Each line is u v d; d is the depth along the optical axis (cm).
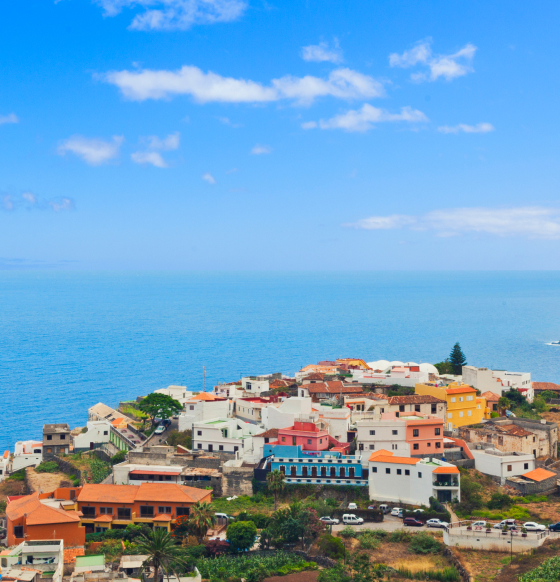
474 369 19188
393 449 14162
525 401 19712
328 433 15075
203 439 15675
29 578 8919
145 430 18212
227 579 10175
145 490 12731
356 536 11494
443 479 12662
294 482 13500
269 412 15925
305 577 10081
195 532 11594
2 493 15925
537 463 14275
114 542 11512
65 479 16025
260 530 11962
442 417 16350
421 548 10894
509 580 9456
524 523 11344
